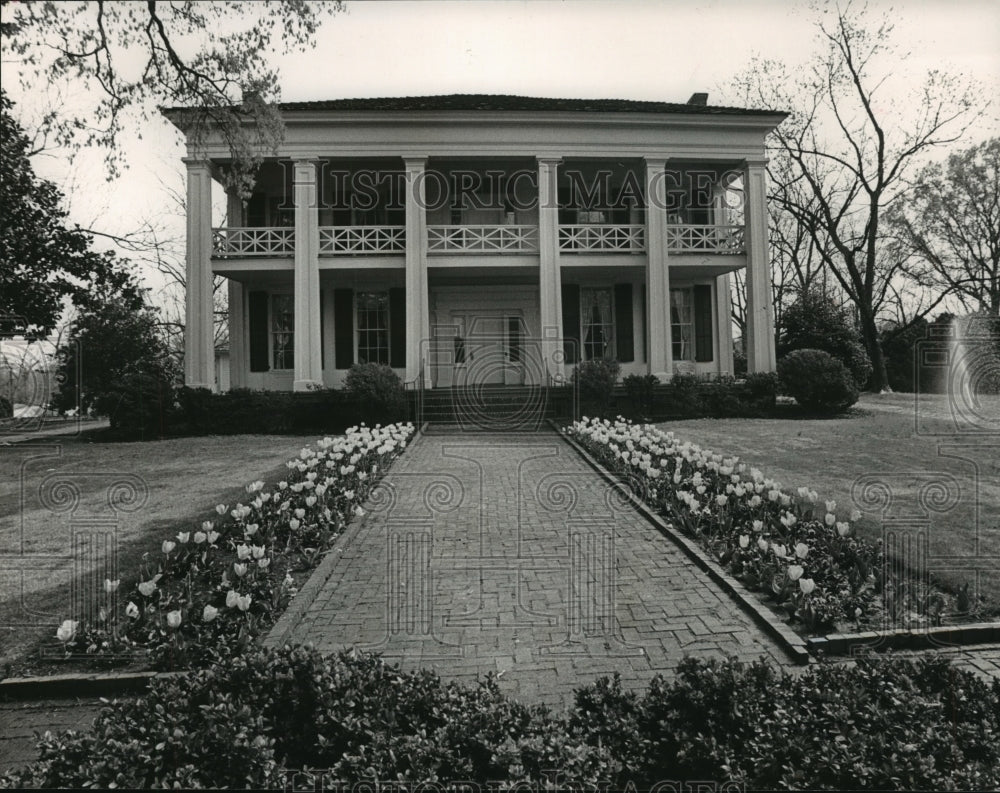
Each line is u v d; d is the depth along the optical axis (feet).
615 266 62.13
